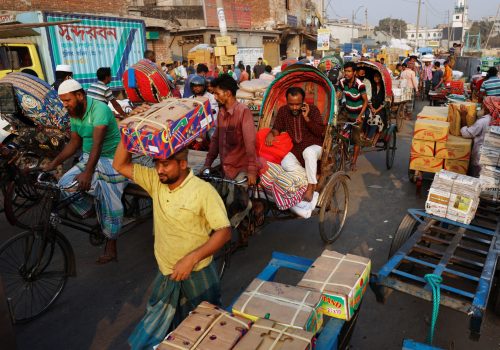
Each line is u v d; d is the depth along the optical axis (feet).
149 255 16.21
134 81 24.06
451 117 21.68
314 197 15.46
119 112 25.34
